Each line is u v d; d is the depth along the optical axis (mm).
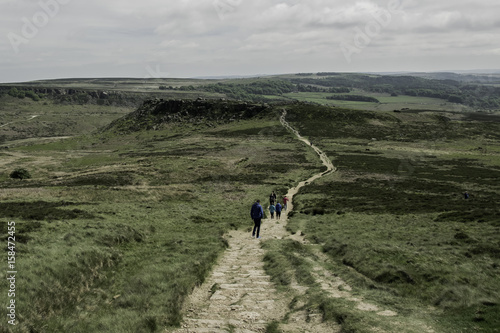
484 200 39375
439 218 28844
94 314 10523
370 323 8859
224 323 9570
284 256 17141
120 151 116875
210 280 14141
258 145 106375
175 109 177750
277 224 30406
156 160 79125
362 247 17891
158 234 23703
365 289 12328
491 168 72125
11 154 116000
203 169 68688
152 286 12453
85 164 93625
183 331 9109
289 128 134750
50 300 10859
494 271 13766
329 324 9227
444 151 96938
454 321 9094
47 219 25453
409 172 66938
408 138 118562
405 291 11945
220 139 122562
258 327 9297
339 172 66688
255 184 55562
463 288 11172
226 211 35938
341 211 34219
